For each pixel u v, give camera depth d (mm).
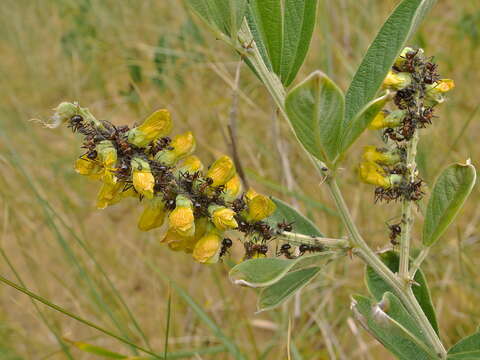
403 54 179
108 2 536
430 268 357
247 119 432
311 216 371
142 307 394
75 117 168
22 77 556
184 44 473
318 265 185
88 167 172
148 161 172
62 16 559
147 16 525
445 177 173
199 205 173
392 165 183
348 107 167
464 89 455
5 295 415
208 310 387
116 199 176
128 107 471
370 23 474
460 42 475
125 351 368
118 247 423
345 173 408
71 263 392
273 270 163
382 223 384
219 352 345
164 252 417
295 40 176
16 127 488
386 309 172
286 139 420
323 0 483
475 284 343
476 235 384
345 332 358
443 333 348
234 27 163
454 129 430
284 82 178
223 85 464
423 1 151
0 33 611
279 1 168
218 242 178
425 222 179
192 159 180
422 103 180
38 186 419
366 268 217
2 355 364
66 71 525
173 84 452
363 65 165
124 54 490
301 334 352
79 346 307
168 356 330
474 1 487
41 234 411
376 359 348
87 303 387
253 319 383
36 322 400
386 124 180
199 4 164
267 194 403
